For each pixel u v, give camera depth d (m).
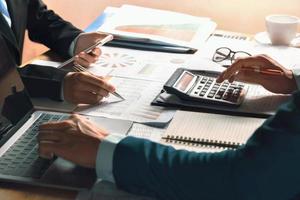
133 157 0.84
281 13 1.96
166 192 0.81
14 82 1.12
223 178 0.76
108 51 1.52
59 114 1.13
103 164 0.86
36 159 0.94
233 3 1.98
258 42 1.60
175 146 0.98
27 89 1.23
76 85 1.21
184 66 1.39
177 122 1.08
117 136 0.90
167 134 1.03
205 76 1.31
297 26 1.58
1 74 1.08
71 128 0.93
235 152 0.78
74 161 0.90
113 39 1.57
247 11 1.98
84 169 0.91
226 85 1.25
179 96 1.18
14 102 1.09
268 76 1.24
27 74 1.25
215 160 0.78
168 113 1.13
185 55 1.49
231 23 2.02
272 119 0.77
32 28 1.63
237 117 1.11
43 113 1.14
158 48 1.53
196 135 1.02
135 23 1.69
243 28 2.02
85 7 2.16
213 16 2.03
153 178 0.81
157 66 1.41
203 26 1.71
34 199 0.85
